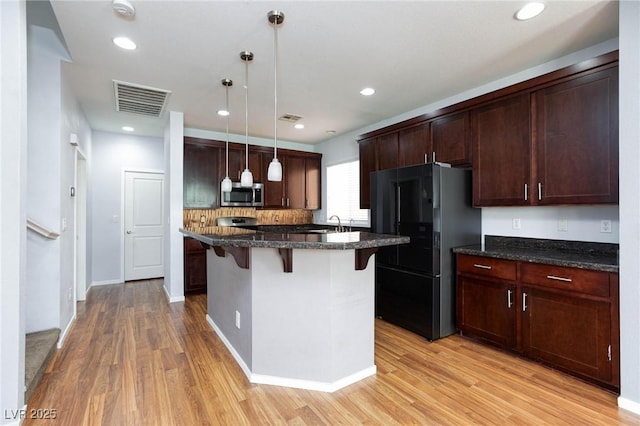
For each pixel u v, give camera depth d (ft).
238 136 18.03
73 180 11.39
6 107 5.80
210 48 8.34
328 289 7.12
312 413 6.32
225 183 10.12
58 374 7.70
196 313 12.40
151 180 18.56
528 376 7.62
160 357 8.67
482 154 9.93
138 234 18.21
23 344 6.08
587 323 7.12
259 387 7.29
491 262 9.07
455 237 10.35
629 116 6.22
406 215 10.72
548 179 8.37
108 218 17.30
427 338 9.91
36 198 9.12
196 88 11.10
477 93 11.03
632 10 6.14
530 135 8.76
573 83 7.88
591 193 7.55
